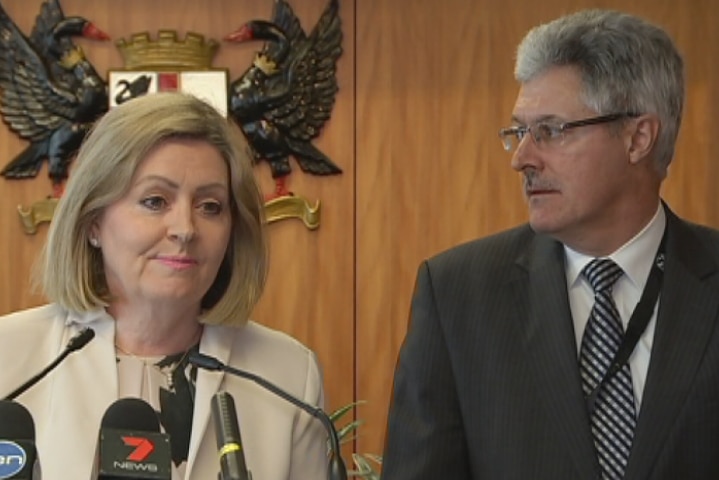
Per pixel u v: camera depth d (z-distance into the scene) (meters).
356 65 6.90
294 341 3.29
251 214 3.11
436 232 6.89
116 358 3.03
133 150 2.90
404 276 6.91
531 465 3.06
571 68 3.11
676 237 3.24
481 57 6.86
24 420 2.37
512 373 3.15
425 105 6.88
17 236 6.89
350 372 6.95
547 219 3.13
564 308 3.18
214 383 3.02
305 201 6.89
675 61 3.20
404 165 6.89
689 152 6.73
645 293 3.16
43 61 6.83
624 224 3.16
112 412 2.51
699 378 3.04
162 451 2.43
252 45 6.89
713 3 6.71
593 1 6.80
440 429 3.19
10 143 6.87
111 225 2.95
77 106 6.80
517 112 3.16
